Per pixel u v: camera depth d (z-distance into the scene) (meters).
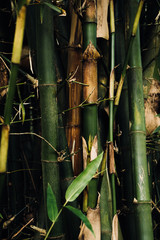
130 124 1.45
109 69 1.55
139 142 1.42
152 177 1.75
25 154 1.86
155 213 1.79
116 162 1.68
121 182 1.64
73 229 1.40
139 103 1.45
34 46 1.48
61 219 1.31
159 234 1.82
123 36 1.69
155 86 1.67
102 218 1.45
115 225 1.33
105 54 1.70
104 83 1.67
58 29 1.63
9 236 1.79
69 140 1.54
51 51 1.32
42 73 1.31
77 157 1.52
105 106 1.65
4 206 1.95
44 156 1.31
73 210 1.11
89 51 1.35
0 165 1.02
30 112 1.88
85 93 1.36
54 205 1.14
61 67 1.60
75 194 1.13
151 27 1.75
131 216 1.60
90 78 1.36
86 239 1.28
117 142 1.67
